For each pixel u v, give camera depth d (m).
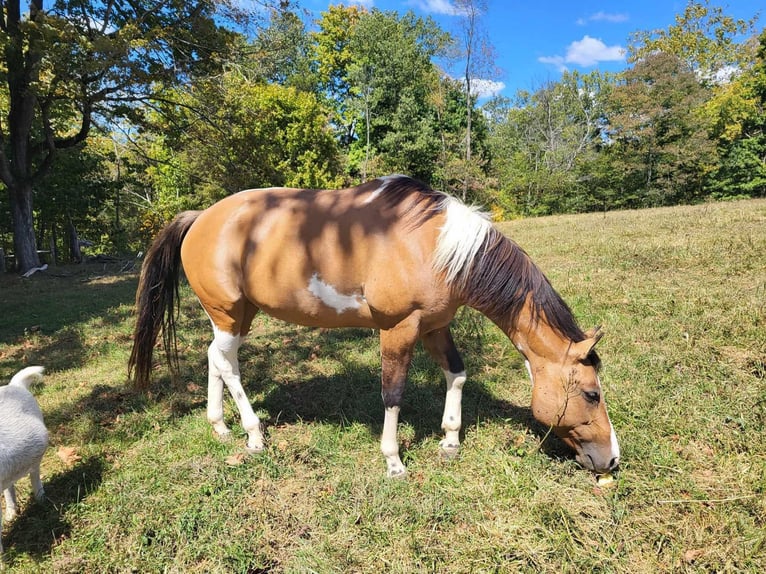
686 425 2.81
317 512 2.44
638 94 24.73
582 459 2.55
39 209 17.06
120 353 5.12
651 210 14.84
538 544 2.12
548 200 30.59
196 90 12.32
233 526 2.35
